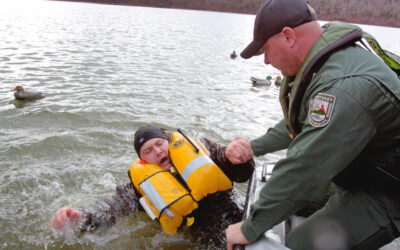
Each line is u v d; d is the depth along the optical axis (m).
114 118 6.23
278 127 2.82
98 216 3.34
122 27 25.97
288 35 1.87
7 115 6.31
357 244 2.03
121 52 14.31
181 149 3.36
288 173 1.80
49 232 3.41
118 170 4.60
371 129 1.67
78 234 3.26
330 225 2.10
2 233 3.39
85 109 6.62
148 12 52.91
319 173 1.72
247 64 13.63
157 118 6.30
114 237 3.29
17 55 11.94
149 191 3.16
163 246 3.21
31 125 5.88
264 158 4.97
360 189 2.02
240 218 3.25
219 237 3.14
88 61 11.70
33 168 4.55
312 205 2.65
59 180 4.33
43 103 7.01
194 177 3.15
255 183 2.90
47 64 10.82
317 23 1.91
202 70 11.64
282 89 2.23
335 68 1.72
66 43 15.67
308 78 1.84
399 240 2.48
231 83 9.86
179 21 38.06
